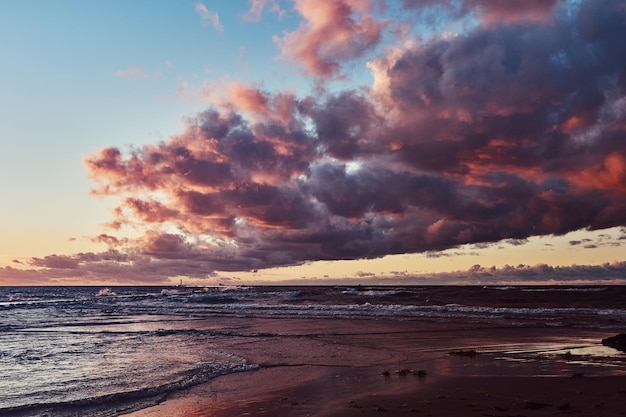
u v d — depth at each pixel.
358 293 78.25
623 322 29.09
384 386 12.63
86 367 16.45
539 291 71.38
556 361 15.73
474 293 69.38
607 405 9.40
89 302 72.94
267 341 22.56
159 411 10.67
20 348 21.67
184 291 130.12
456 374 13.95
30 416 10.43
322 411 10.14
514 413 9.08
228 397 11.95
